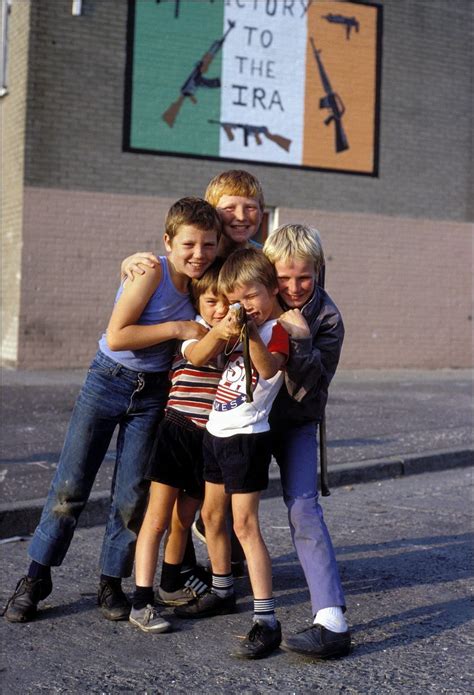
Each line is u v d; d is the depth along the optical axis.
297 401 3.66
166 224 3.80
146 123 13.91
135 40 13.77
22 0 13.35
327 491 3.99
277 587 4.58
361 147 15.58
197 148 14.30
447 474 7.72
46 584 4.09
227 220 4.07
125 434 4.06
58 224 13.41
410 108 15.97
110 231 13.73
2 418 8.98
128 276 3.82
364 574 4.81
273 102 14.84
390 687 3.35
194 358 3.63
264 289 3.55
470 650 3.74
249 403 3.62
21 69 13.30
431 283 16.25
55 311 13.44
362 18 15.47
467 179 16.56
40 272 13.34
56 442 7.81
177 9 14.03
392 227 15.88
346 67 15.40
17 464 6.91
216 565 4.12
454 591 4.53
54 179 13.36
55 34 13.26
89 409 3.99
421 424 9.33
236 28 14.50
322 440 3.99
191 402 3.89
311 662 3.60
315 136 15.20
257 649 3.61
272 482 6.74
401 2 15.78
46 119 13.27
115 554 4.07
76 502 4.06
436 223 16.28
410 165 16.00
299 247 3.58
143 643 3.80
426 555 5.17
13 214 13.57
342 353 15.48
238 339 3.57
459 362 16.55
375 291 15.76
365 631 3.96
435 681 3.41
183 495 4.09
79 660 3.60
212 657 3.65
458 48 16.38
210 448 3.78
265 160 14.84
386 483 7.31
